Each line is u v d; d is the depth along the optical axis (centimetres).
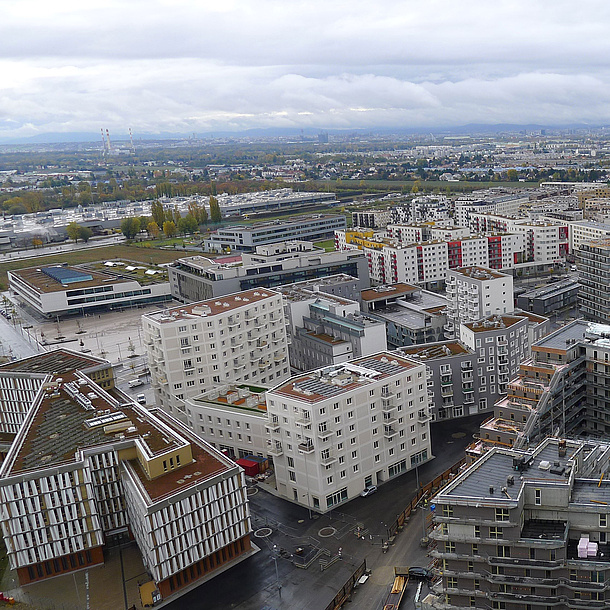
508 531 11956
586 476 13500
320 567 15700
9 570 16675
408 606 13900
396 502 18275
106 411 18988
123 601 14975
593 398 19475
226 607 14600
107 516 17100
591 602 11531
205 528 15600
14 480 15388
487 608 12400
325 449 17838
